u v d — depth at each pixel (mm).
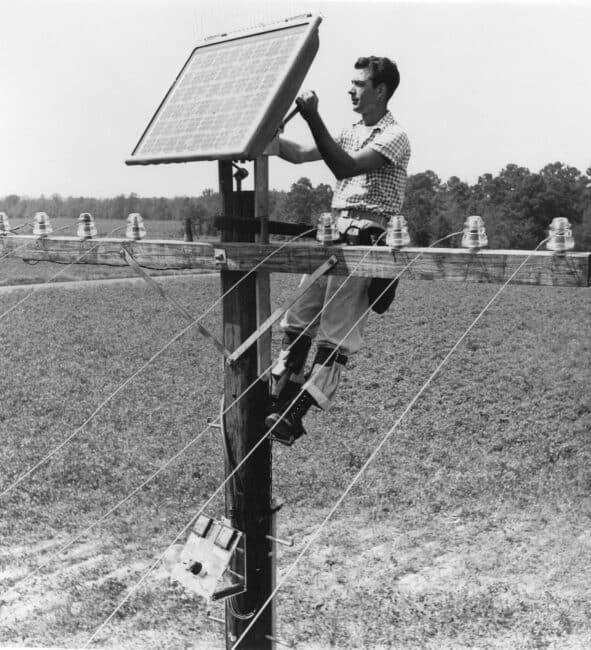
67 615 8227
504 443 13016
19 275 29219
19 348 19016
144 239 4816
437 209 34438
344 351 4289
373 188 4133
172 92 4246
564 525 10164
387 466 12172
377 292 4305
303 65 3686
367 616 8078
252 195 4418
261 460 4738
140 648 7602
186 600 8516
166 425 13984
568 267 3312
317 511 10820
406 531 10148
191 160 3816
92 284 26812
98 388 16094
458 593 8469
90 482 11805
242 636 4723
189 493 11273
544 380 15742
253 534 4770
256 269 4230
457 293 23656
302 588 8750
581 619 7871
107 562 9453
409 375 16266
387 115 4230
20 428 13992
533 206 39188
